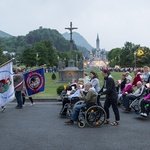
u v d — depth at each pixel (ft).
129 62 430.61
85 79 53.57
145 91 42.22
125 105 44.45
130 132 30.25
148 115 41.57
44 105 53.78
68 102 40.37
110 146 24.57
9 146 24.61
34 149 23.65
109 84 34.42
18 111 45.88
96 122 33.22
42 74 54.08
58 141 26.35
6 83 44.14
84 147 24.23
